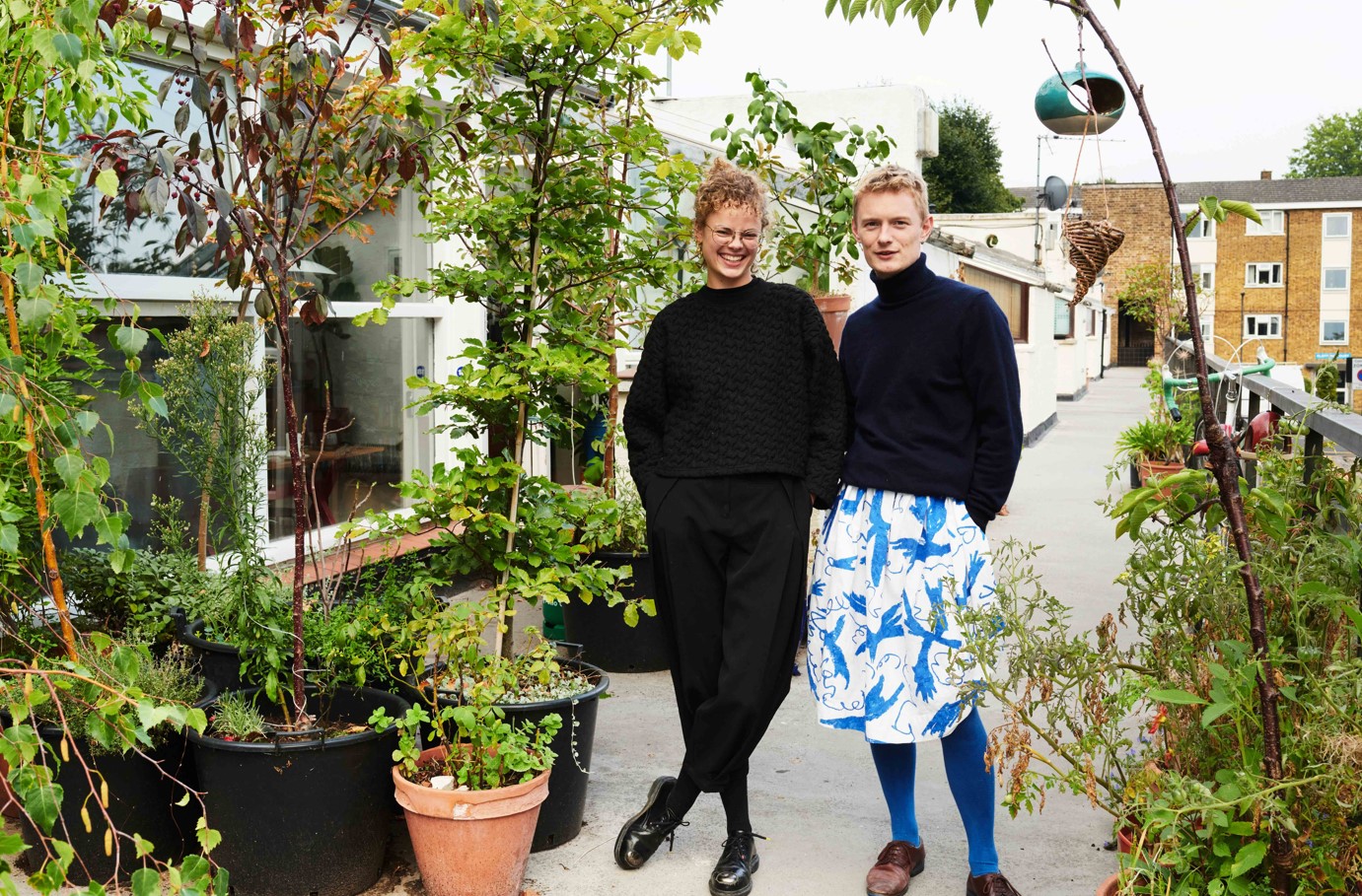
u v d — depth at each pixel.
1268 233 51.72
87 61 2.15
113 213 3.87
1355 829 2.07
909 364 2.74
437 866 2.71
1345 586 2.50
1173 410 10.21
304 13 2.74
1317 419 3.01
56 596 2.61
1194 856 2.17
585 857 3.10
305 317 2.96
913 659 2.70
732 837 2.94
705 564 2.83
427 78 3.42
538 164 3.32
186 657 3.31
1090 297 33.94
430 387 3.07
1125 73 2.11
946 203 47.06
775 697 2.84
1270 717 2.14
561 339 3.30
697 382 2.86
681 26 3.05
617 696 4.60
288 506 4.73
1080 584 6.74
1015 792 2.40
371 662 3.12
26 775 1.84
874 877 2.88
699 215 2.86
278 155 2.78
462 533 3.37
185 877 1.88
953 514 2.72
